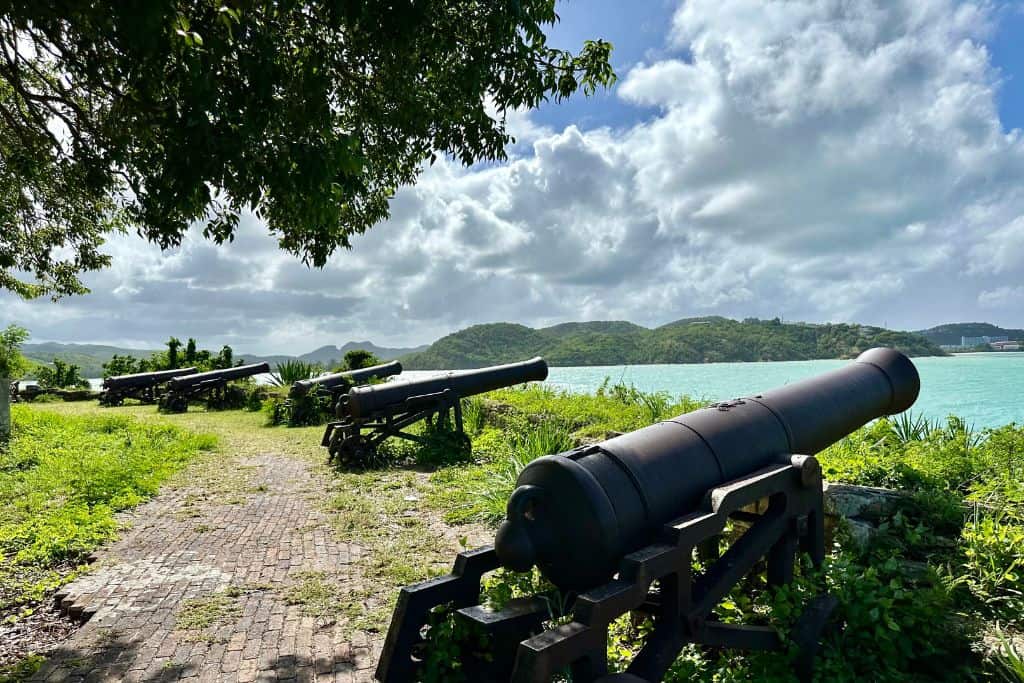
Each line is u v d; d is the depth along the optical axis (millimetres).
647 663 2836
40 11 3342
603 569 2873
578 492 2836
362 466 10062
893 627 3162
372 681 3523
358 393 10414
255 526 6742
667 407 11992
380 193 6492
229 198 4699
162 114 3947
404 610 2977
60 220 8164
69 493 7996
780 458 3609
